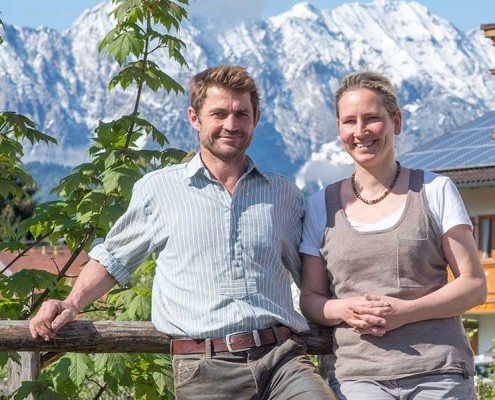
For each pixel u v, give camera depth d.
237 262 4.23
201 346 4.23
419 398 4.12
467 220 4.25
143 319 6.04
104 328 4.61
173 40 6.74
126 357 5.87
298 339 4.35
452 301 4.15
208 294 4.22
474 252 4.23
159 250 4.41
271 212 4.32
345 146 4.35
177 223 4.29
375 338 4.19
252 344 4.19
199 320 4.21
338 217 4.34
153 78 6.68
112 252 4.45
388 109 4.31
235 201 4.30
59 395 5.79
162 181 4.36
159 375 5.98
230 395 4.19
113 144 6.71
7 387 6.15
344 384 4.21
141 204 4.37
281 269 4.33
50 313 4.39
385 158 4.32
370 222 4.29
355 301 4.18
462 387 4.14
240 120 4.28
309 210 4.43
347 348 4.24
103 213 6.32
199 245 4.24
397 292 4.21
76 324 4.60
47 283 6.32
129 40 6.63
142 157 6.48
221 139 4.28
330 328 4.56
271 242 4.28
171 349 4.36
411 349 4.15
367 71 4.35
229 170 4.33
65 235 6.69
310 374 4.14
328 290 4.42
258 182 4.34
